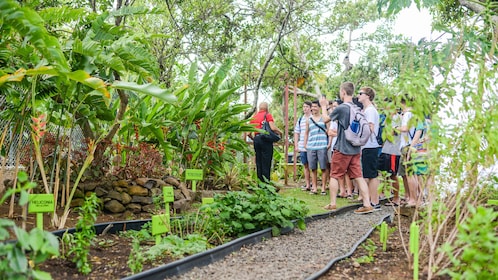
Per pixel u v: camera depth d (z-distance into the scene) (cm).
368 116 695
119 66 499
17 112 504
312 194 921
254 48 1644
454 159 359
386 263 376
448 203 368
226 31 1297
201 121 812
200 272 354
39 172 575
